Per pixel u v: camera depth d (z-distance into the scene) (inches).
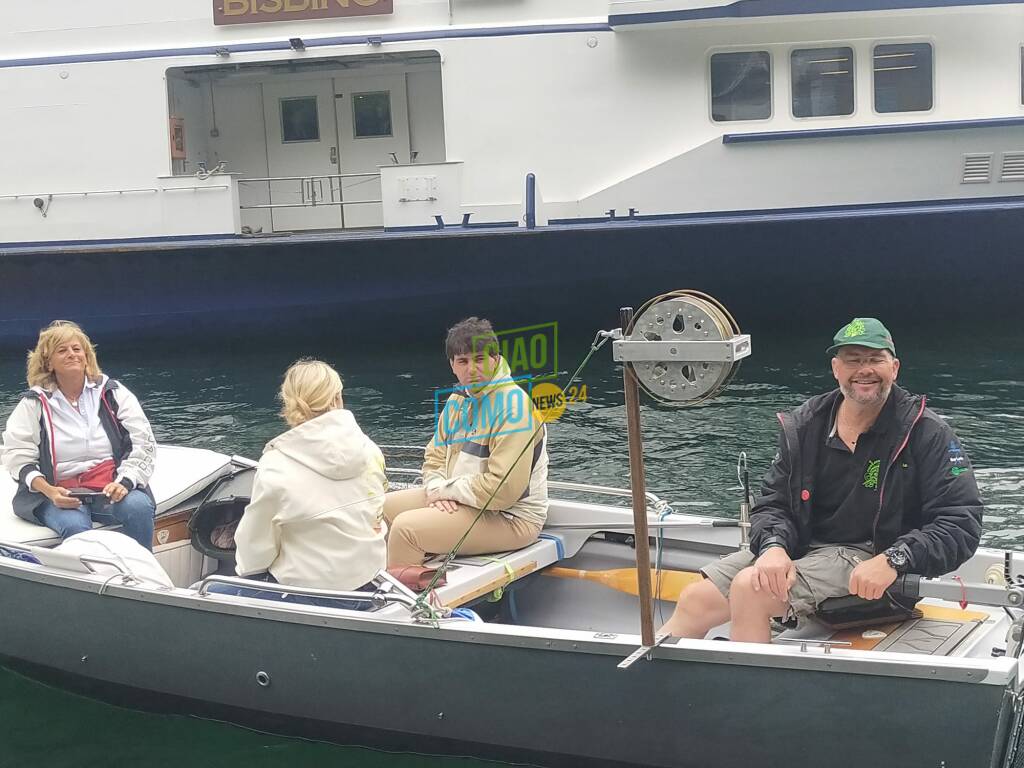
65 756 166.4
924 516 139.4
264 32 450.3
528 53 426.6
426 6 439.8
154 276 444.8
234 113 519.2
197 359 453.1
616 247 415.2
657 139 424.8
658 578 183.2
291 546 161.0
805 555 145.9
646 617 136.1
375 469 165.2
